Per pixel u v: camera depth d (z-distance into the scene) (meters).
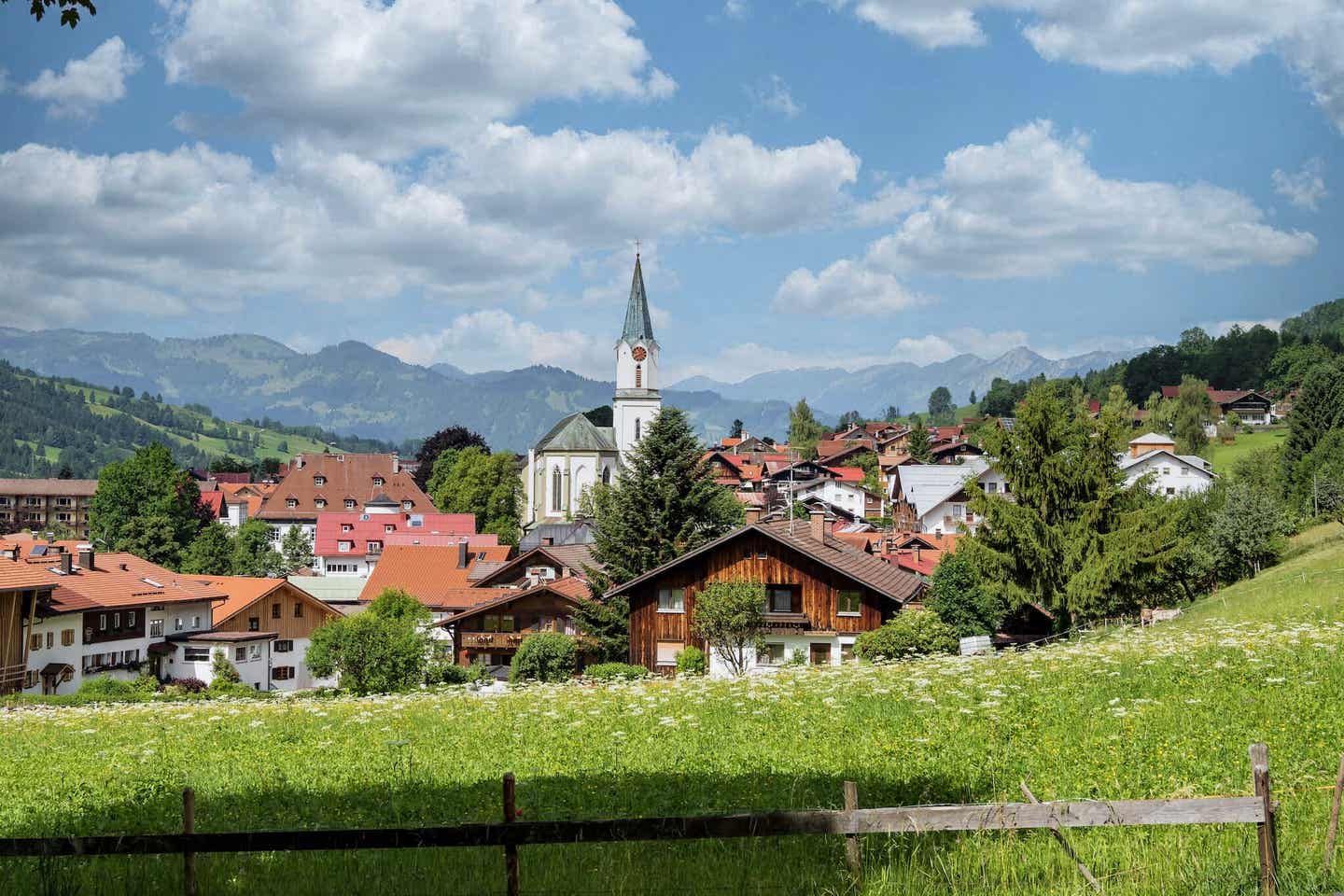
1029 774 14.98
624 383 138.25
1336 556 57.56
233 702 38.16
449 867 12.26
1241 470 108.19
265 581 80.69
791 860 11.92
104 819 15.98
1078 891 10.35
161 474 129.75
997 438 57.56
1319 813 12.14
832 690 24.72
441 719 25.84
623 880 11.40
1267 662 22.12
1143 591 55.22
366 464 179.75
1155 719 17.56
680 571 53.28
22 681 61.34
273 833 10.68
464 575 88.81
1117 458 56.97
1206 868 10.70
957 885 10.85
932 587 55.62
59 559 71.31
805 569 51.56
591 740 20.59
